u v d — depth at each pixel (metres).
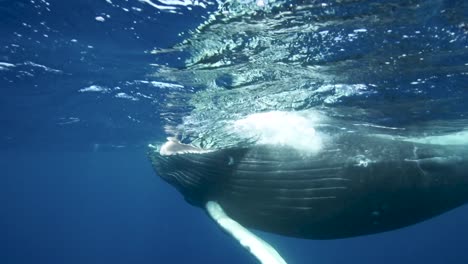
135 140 27.41
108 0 7.56
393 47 8.57
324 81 10.45
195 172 7.96
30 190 125.19
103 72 11.74
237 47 8.81
